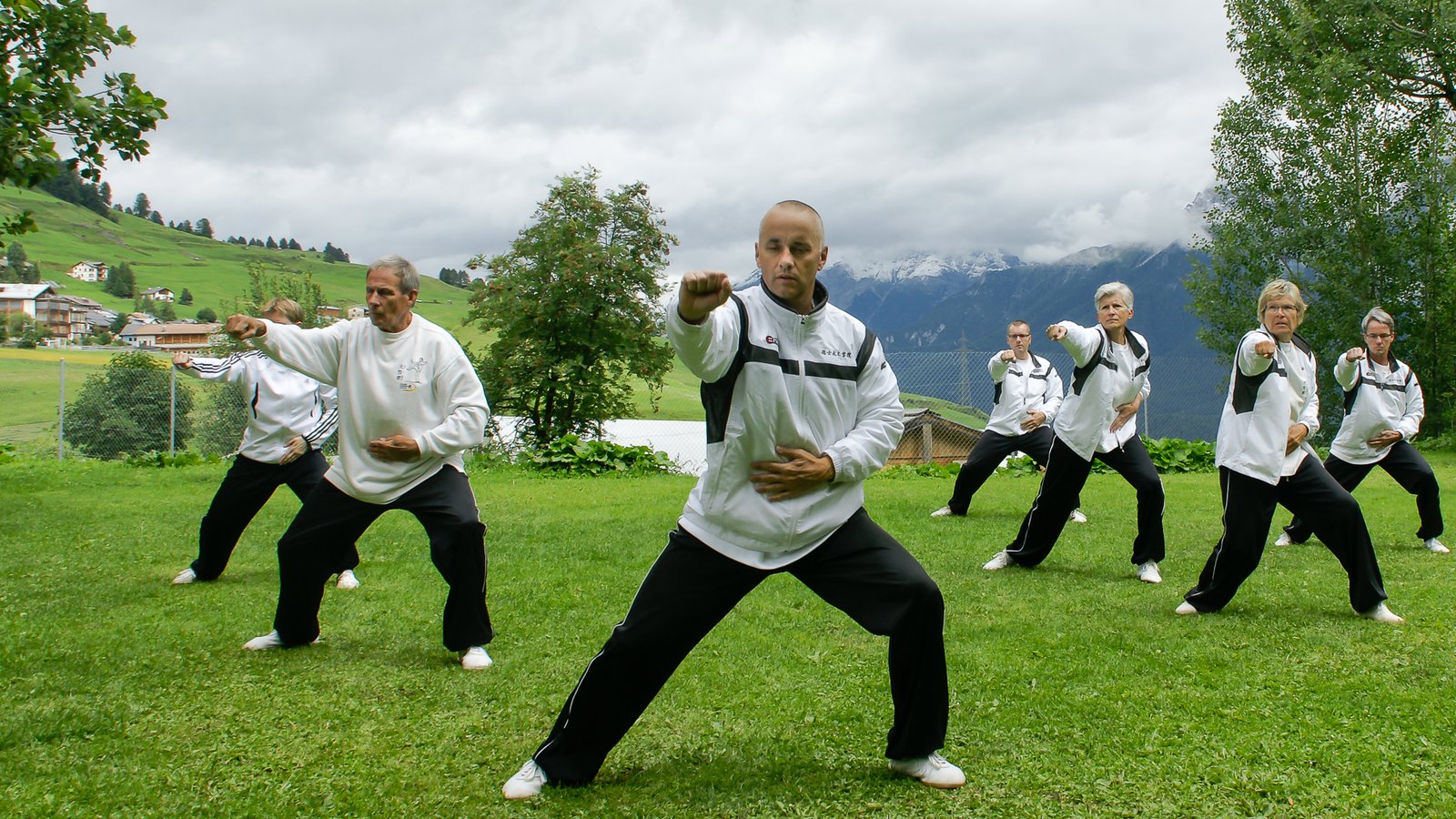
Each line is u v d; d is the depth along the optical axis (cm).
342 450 488
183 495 1141
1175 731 383
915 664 332
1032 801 323
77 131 948
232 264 16588
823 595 344
